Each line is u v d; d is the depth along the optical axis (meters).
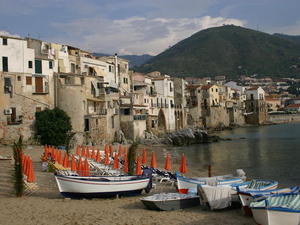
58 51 71.44
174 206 23.83
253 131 132.88
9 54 60.62
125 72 94.38
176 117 113.88
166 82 107.44
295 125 168.50
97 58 89.75
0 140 59.25
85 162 33.09
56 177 27.30
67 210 23.72
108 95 75.69
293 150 70.38
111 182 27.34
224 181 28.86
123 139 76.25
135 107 81.31
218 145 84.38
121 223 20.67
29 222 21.09
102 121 71.19
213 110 140.50
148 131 89.81
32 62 63.31
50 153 42.75
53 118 62.00
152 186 31.52
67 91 65.75
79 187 26.86
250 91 178.50
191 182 28.52
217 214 22.88
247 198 22.27
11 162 43.84
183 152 70.38
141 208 24.38
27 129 61.38
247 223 20.89
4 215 22.62
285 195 21.44
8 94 60.19
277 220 18.66
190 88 137.62
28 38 68.44
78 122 65.81
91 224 20.52
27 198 27.69
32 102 62.56
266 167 49.94
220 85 156.88
